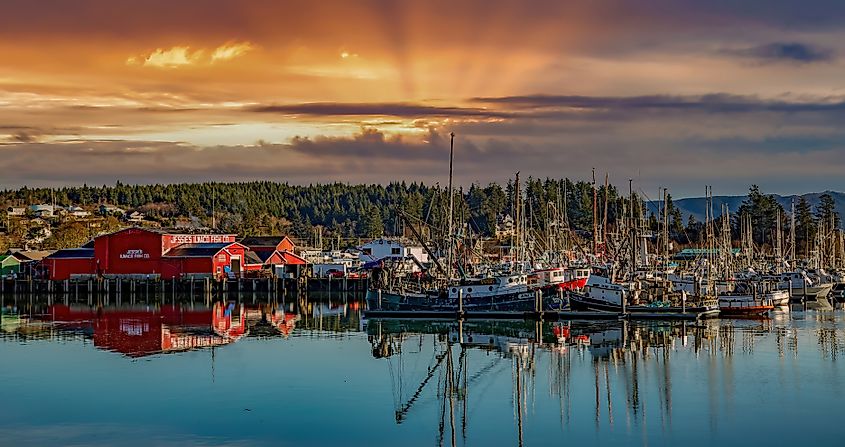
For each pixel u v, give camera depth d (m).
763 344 72.00
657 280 101.44
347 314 105.12
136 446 43.53
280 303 123.94
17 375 60.84
